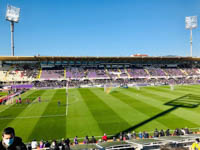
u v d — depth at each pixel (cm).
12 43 7675
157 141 999
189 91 5391
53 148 1024
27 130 2166
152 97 4331
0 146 307
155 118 2584
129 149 902
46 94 5150
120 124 2355
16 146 309
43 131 2131
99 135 2008
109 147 899
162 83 7494
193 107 3234
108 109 3145
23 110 3169
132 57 8225
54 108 3291
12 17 7438
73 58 7969
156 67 9544
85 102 3819
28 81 7350
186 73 8994
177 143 930
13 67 8244
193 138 1047
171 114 2781
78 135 2012
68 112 2986
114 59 8506
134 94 4875
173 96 4453
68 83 7344
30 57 7562
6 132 305
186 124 2312
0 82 7144
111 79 8081
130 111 2989
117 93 5128
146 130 2136
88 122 2452
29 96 4794
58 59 8125
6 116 2777
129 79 8188
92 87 6944
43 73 8006
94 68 8925
